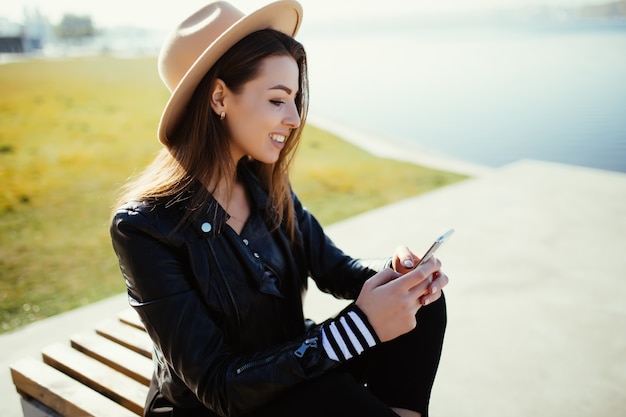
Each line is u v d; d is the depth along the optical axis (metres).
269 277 1.44
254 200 1.51
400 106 18.25
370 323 1.21
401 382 1.38
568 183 5.30
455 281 3.28
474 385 2.27
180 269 1.28
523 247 3.78
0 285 3.97
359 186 7.08
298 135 1.54
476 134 12.48
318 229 1.76
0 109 13.42
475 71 28.16
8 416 2.20
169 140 1.42
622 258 3.53
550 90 18.91
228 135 1.41
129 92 17.34
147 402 1.46
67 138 10.49
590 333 2.64
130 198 1.33
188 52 1.41
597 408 2.08
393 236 4.11
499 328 2.72
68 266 4.32
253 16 1.29
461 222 4.36
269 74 1.33
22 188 6.77
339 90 23.48
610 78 20.88
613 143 10.38
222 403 1.19
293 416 1.20
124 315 2.37
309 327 1.64
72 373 1.98
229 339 1.36
